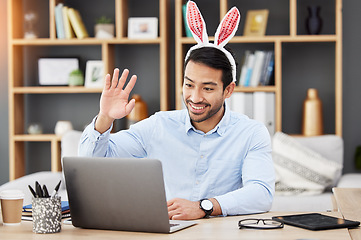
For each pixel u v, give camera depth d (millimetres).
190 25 1903
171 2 4844
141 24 4609
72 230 1614
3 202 1689
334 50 4707
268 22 4758
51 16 4641
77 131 4559
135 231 1573
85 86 4699
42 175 3838
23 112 4918
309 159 3979
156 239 1461
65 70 4836
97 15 4906
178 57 4520
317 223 1590
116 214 1580
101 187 1585
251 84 4504
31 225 1696
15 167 4730
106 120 1840
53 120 4992
